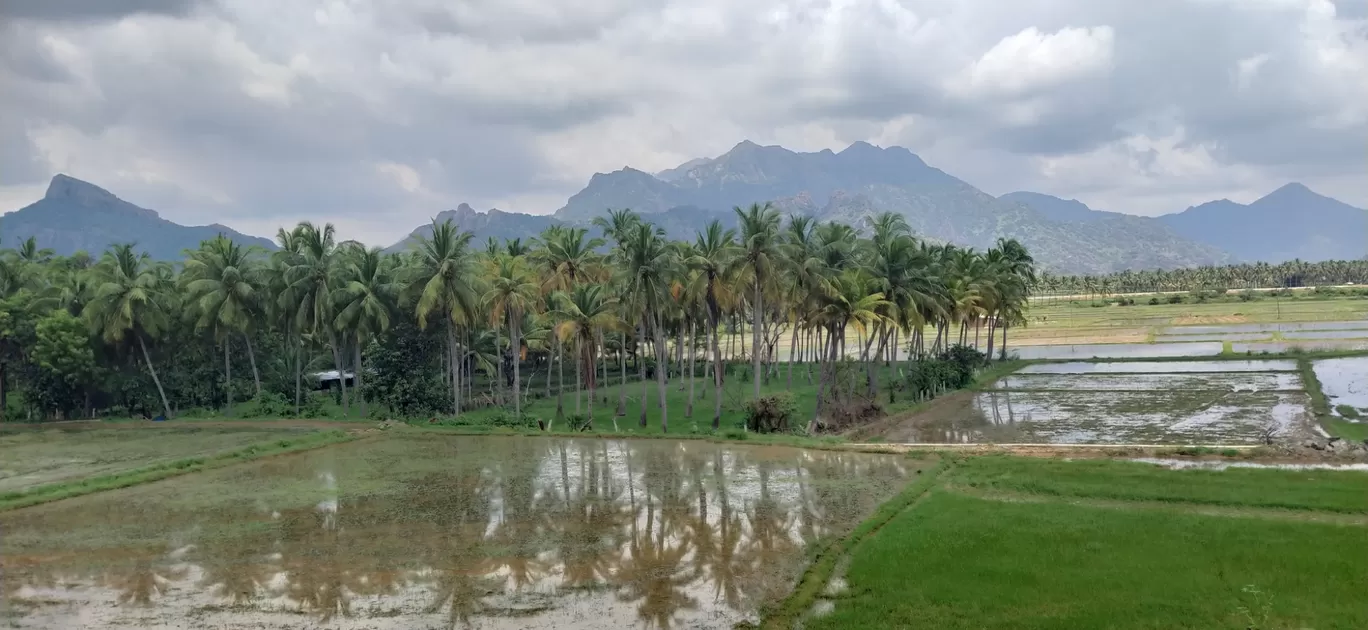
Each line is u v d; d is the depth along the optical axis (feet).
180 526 93.45
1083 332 430.20
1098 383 237.45
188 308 209.67
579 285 197.67
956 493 95.30
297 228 205.26
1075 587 62.13
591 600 65.98
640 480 112.37
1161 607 57.88
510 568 74.79
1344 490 86.17
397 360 197.67
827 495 99.45
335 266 207.82
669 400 234.17
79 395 215.92
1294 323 412.98
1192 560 66.74
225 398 233.14
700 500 98.89
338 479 119.34
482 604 65.82
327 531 89.66
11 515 100.12
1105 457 113.50
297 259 208.85
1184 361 280.51
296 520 95.09
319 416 201.77
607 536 84.23
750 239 169.99
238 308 207.41
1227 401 189.26
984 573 66.08
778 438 142.41
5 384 232.12
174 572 76.43
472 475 119.85
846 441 139.64
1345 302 526.98
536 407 225.76
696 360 342.85
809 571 70.18
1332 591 59.31
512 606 65.21
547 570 73.92
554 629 60.23
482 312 205.87
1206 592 60.13
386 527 90.68
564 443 149.38
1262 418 163.32
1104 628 55.11
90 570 77.66
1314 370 240.94
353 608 65.92
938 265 233.76
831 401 191.42
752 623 60.08
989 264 299.99
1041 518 80.69
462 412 210.38
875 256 212.64
